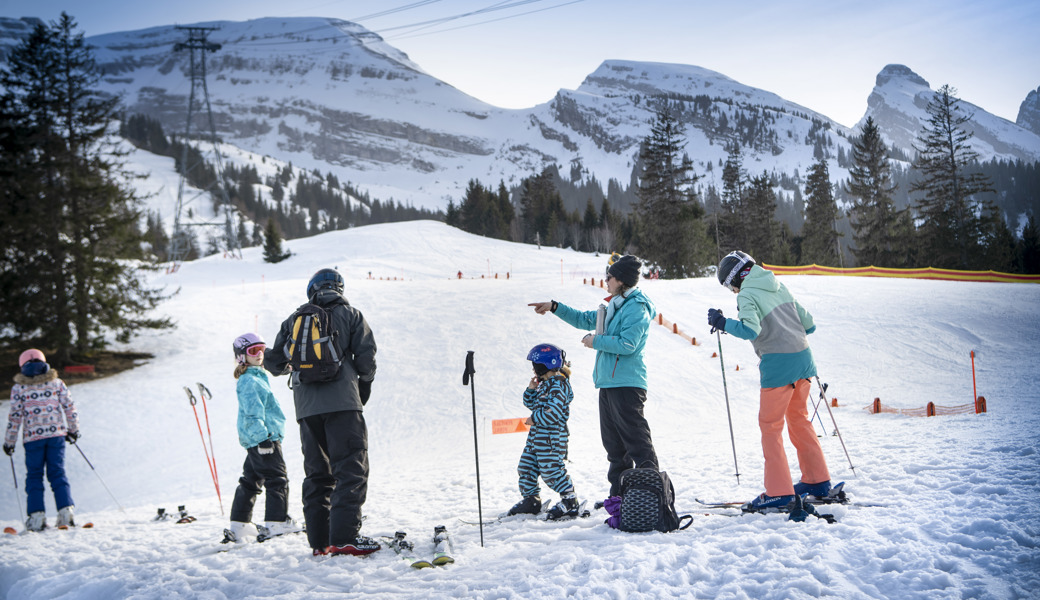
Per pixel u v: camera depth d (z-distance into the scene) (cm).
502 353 2466
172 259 7800
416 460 1423
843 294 3141
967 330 2462
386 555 468
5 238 2619
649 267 6650
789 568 345
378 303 3388
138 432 1919
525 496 578
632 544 417
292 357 468
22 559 553
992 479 467
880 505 449
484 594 366
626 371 533
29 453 741
